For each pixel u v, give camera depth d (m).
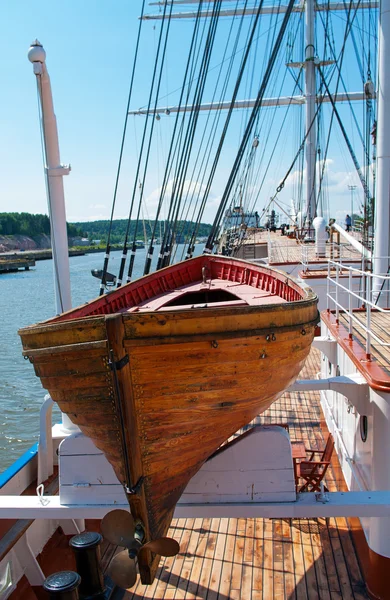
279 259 21.50
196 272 10.52
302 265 18.75
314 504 5.65
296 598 6.25
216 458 5.84
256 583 6.52
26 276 88.75
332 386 6.98
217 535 7.56
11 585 6.41
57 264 8.85
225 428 5.59
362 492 5.80
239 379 5.20
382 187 10.98
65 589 5.36
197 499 5.88
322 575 6.64
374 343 8.05
